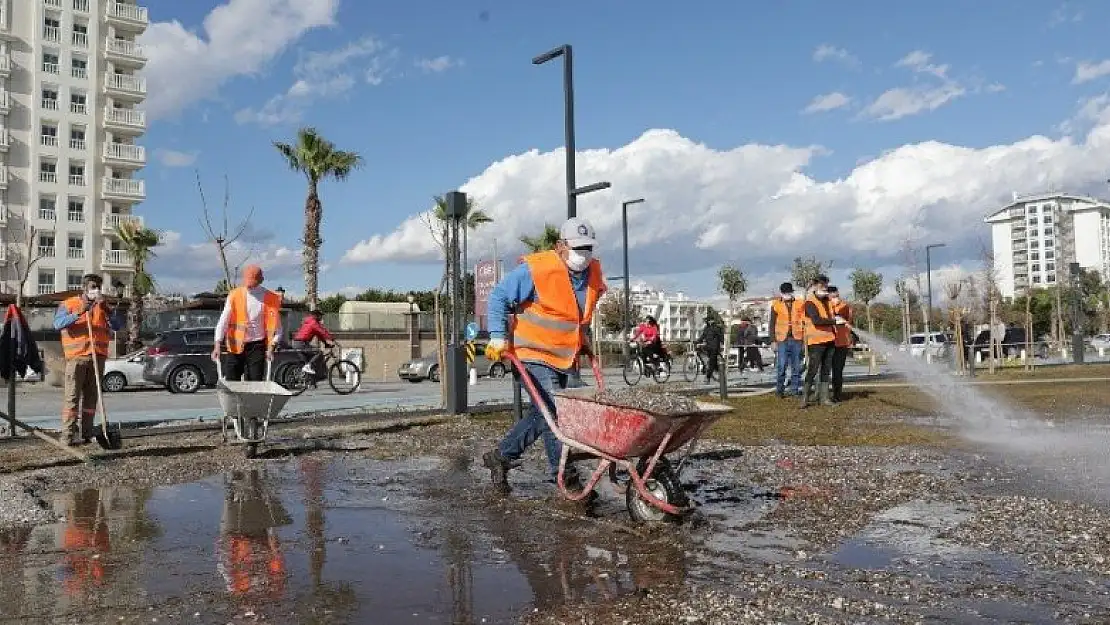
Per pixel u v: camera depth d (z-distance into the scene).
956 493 6.13
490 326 6.20
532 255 6.35
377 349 40.38
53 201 58.41
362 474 7.47
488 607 3.73
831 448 8.58
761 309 51.69
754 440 9.23
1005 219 115.62
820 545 4.71
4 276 55.22
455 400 12.66
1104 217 117.44
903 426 10.51
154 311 39.47
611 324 67.75
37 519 5.61
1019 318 60.06
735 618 3.52
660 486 5.37
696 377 24.16
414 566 4.41
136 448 9.15
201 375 23.00
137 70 62.88
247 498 6.38
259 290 9.44
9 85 56.81
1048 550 4.50
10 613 3.66
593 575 4.20
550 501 6.12
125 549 4.81
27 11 57.59
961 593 3.81
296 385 20.05
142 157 61.84
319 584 4.10
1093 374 21.69
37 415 14.43
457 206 12.56
